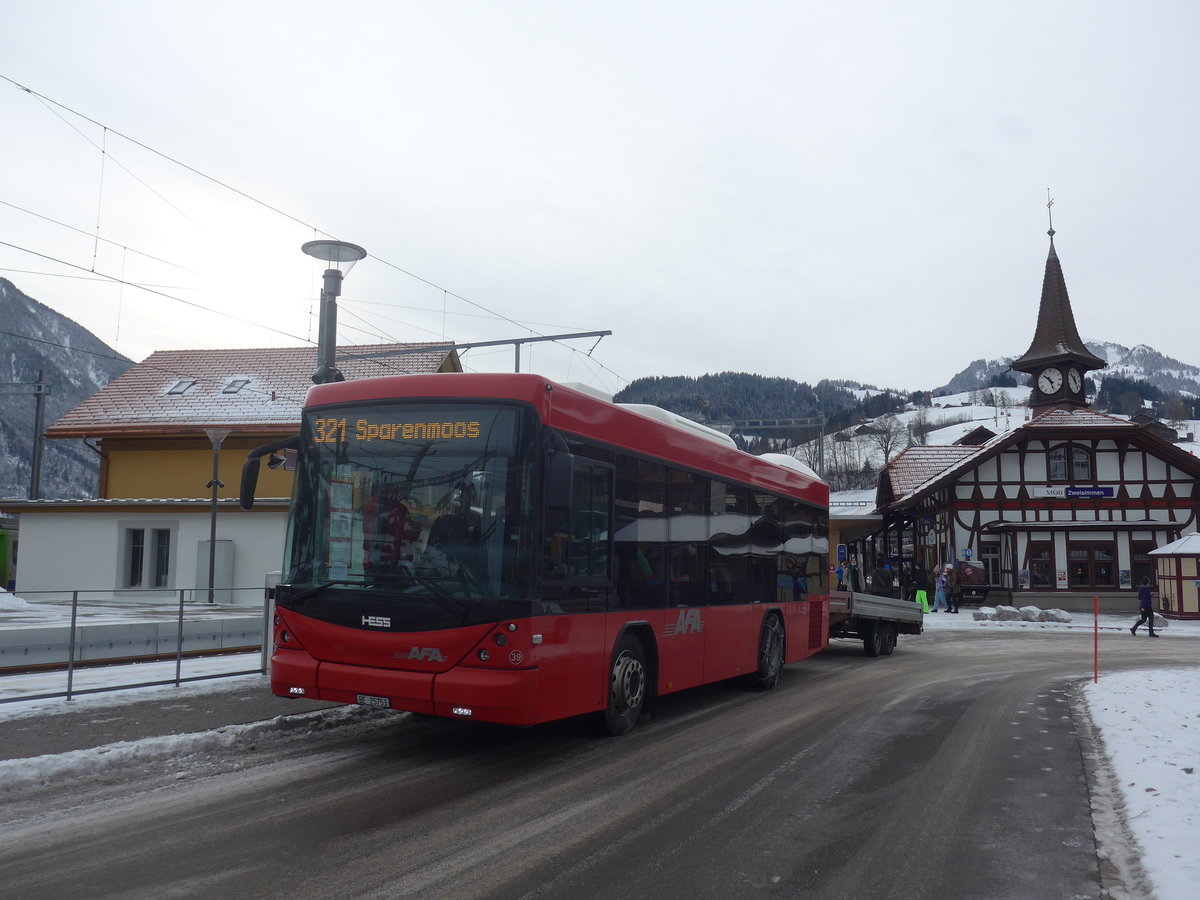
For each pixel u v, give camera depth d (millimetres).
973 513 40250
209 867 4973
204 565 23359
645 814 6219
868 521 36438
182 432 29078
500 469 7402
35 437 38969
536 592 7301
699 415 50906
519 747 8344
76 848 5258
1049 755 8477
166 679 10773
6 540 30594
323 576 7762
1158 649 21391
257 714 8930
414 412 7738
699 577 10508
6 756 7000
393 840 5516
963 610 37750
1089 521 39312
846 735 9312
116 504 24328
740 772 7539
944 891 4918
